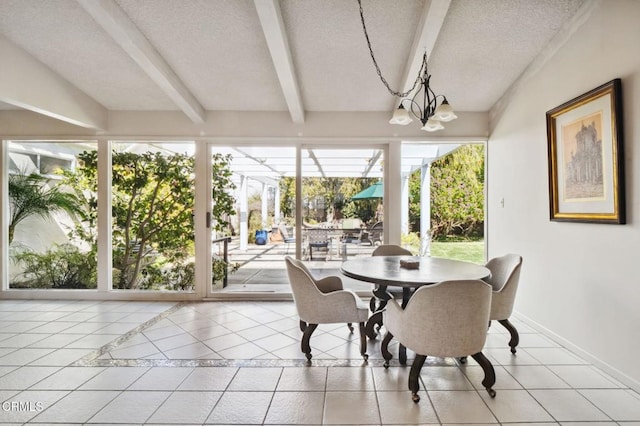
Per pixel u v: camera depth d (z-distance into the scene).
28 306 3.87
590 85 2.40
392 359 2.51
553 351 2.63
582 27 2.47
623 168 2.12
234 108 4.03
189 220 4.24
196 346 2.73
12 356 2.55
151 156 4.25
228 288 4.29
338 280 2.98
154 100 3.88
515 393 2.04
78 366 2.39
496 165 3.81
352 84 3.53
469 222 6.12
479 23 2.65
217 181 4.29
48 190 4.27
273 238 4.27
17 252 4.29
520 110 3.32
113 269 4.26
